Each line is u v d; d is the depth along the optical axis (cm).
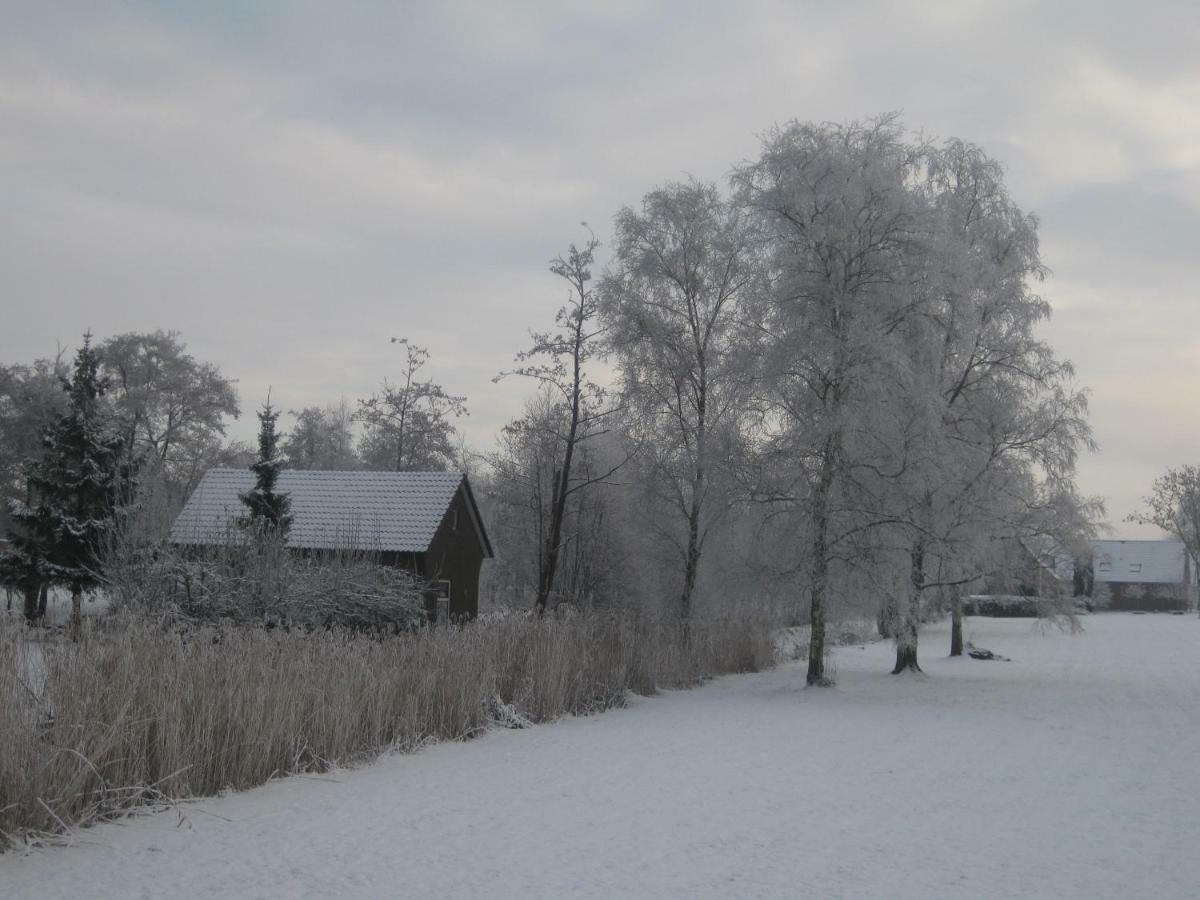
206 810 970
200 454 5000
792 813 1014
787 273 2211
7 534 2848
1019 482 2672
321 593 1989
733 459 2261
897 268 2172
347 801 1031
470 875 768
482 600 4525
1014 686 2428
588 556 4019
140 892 710
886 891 748
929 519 2267
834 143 2267
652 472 2734
